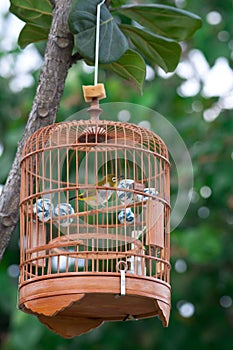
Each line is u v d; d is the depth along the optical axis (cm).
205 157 1855
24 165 908
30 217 899
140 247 906
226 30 1989
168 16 1001
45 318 936
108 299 852
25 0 988
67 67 929
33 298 841
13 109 1952
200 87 2025
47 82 919
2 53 1934
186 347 2003
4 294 1870
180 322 2008
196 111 2019
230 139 1878
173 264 1878
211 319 2019
